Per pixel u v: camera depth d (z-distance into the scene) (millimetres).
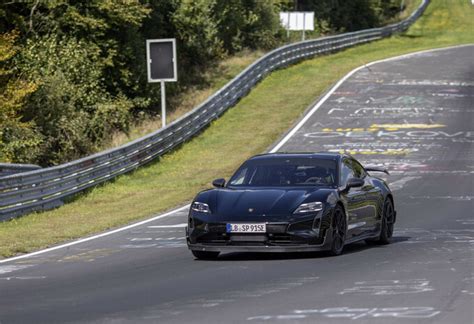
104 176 92500
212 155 111688
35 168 86062
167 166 105625
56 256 50844
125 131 141125
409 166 98375
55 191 79875
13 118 119000
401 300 32062
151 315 30719
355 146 113062
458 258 43906
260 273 40156
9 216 71125
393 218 53344
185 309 31609
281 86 162500
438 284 35688
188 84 177750
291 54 187250
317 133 122875
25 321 30547
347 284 36156
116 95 155750
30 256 51656
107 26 147750
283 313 30141
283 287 35875
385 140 116750
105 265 45812
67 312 32000
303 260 44156
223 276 39656
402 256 45219
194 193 84625
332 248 45000
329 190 46000
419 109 141375
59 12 147625
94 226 65250
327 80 170625
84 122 131750
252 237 44000
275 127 128250
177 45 187000
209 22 192250
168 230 61719
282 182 47719
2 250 53781
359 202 48469
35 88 120812
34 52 137750
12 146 114500
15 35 125500
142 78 157875
